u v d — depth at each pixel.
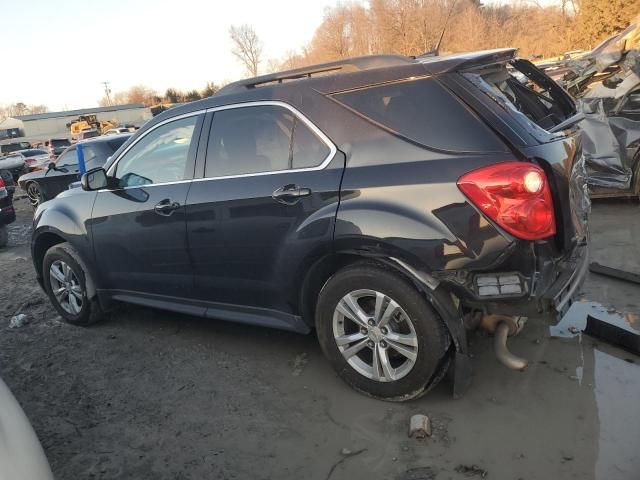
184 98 83.62
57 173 13.00
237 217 3.46
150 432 3.14
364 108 3.06
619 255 5.19
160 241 3.94
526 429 2.81
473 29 41.94
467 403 3.07
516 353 3.57
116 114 92.06
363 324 3.11
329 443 2.87
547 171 2.72
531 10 49.59
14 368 4.14
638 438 2.66
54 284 4.91
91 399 3.56
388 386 3.08
